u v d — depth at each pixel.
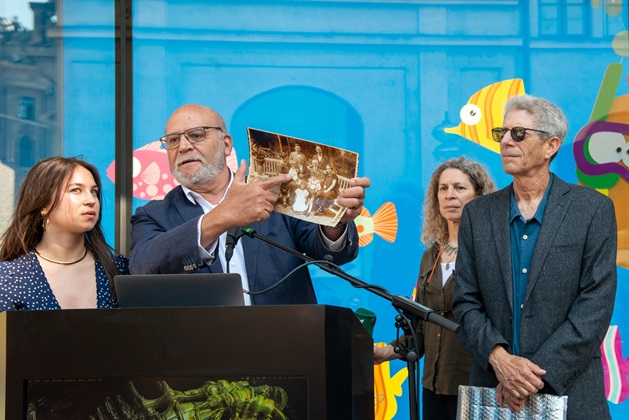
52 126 4.30
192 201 3.07
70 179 2.86
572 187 2.89
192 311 1.93
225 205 2.54
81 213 2.85
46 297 2.79
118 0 4.34
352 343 2.04
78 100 4.31
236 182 2.56
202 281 2.19
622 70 4.35
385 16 4.38
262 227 2.95
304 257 2.53
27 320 1.95
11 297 2.75
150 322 1.93
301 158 2.52
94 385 1.93
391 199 4.32
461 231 3.03
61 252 2.88
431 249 3.71
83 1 4.34
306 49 4.37
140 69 4.34
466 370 3.39
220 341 1.92
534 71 4.36
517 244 2.88
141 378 1.92
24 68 4.30
